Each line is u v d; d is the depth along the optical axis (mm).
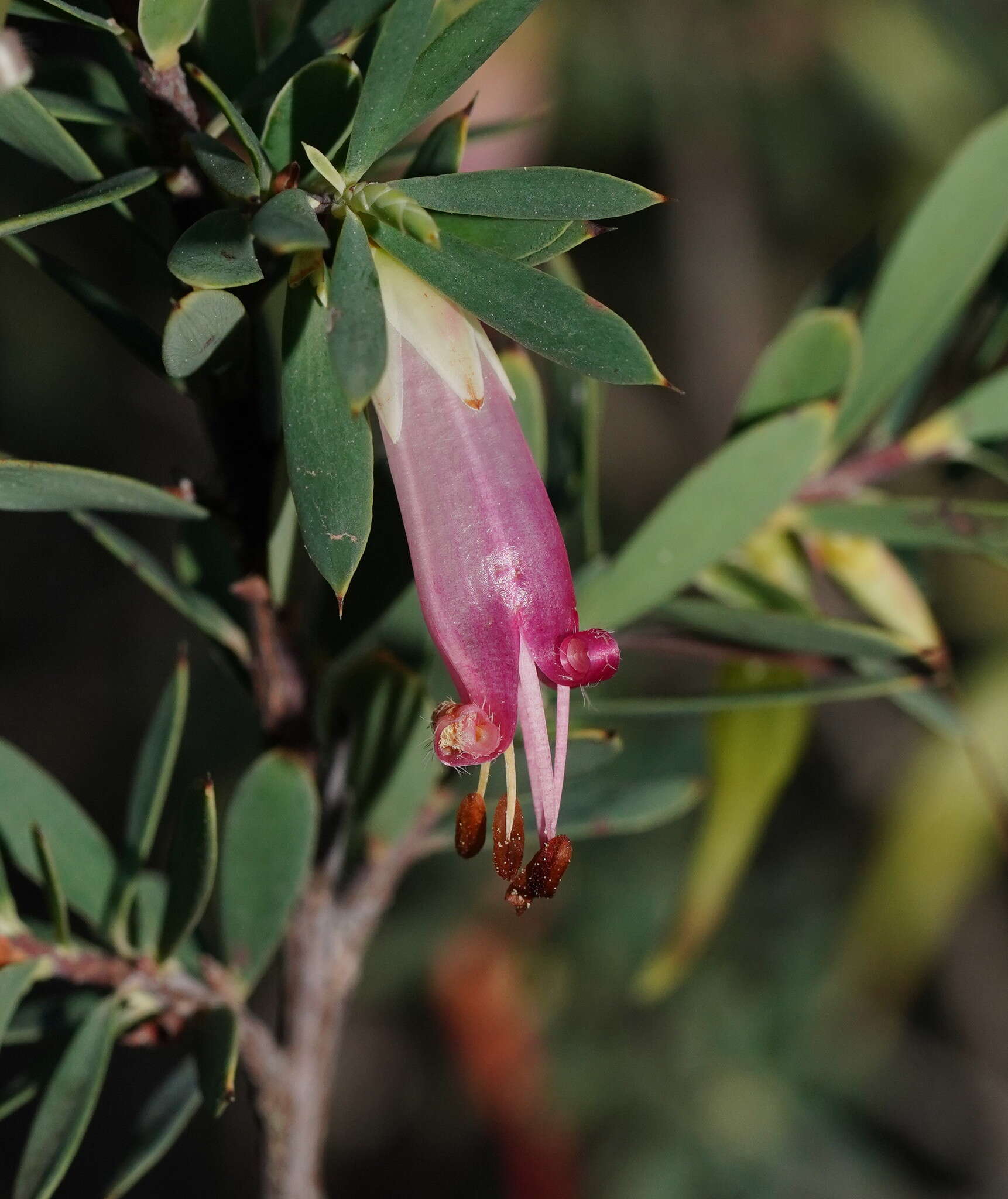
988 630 465
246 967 261
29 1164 251
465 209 238
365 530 234
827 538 283
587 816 274
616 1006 530
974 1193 571
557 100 425
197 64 254
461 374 241
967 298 290
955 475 288
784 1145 526
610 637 240
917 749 562
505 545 240
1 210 522
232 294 239
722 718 292
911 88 510
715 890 295
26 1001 263
